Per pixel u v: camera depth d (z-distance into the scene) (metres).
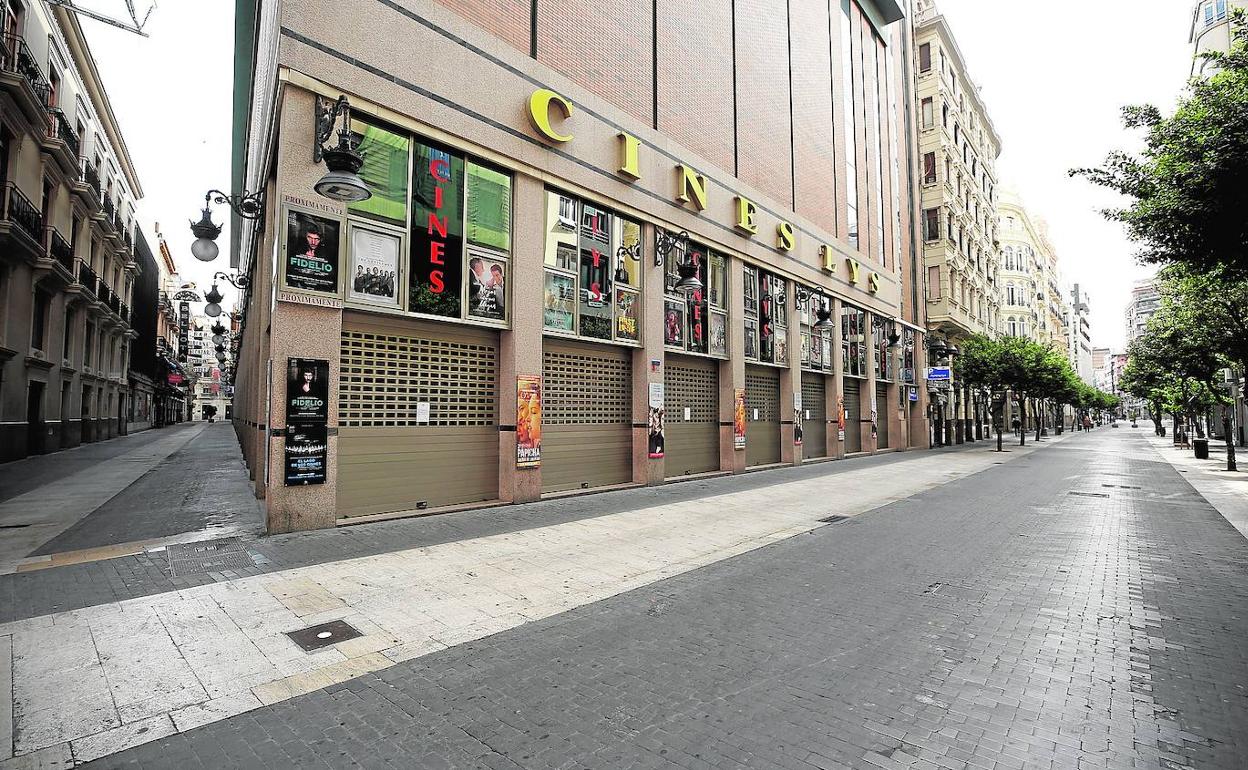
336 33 8.08
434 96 9.11
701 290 14.88
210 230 9.07
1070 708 3.32
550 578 5.98
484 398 10.20
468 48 9.64
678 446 14.42
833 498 11.70
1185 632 4.51
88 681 3.60
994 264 47.41
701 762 2.79
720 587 5.76
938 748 2.91
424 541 7.38
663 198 13.55
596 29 12.35
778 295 18.17
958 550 7.33
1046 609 5.07
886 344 25.77
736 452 15.59
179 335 65.94
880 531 8.51
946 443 33.75
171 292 64.50
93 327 26.16
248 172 17.86
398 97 8.67
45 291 19.80
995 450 28.95
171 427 53.12
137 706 3.31
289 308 7.61
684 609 5.09
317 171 7.83
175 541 7.11
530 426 10.35
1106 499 11.72
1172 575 6.15
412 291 8.87
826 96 21.95
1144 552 7.19
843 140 23.09
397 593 5.38
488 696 3.48
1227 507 10.64
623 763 2.78
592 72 12.21
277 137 8.69
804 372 20.09
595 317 11.95
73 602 4.98
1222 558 6.88
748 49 17.44
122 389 33.50
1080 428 79.00
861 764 2.76
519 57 10.41
